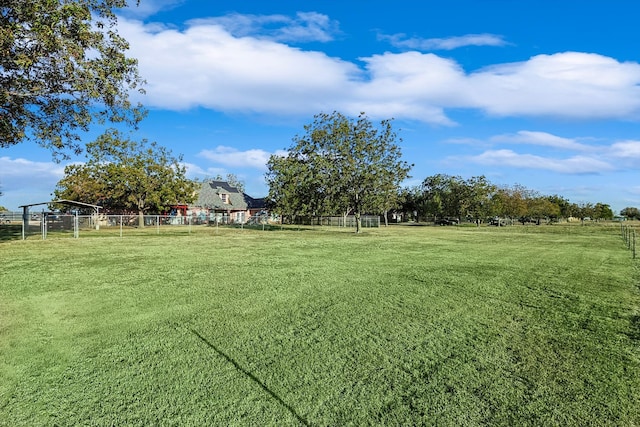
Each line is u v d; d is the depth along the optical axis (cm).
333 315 629
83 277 959
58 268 1101
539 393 370
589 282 942
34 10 1070
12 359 443
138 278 948
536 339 522
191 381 389
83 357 449
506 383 390
